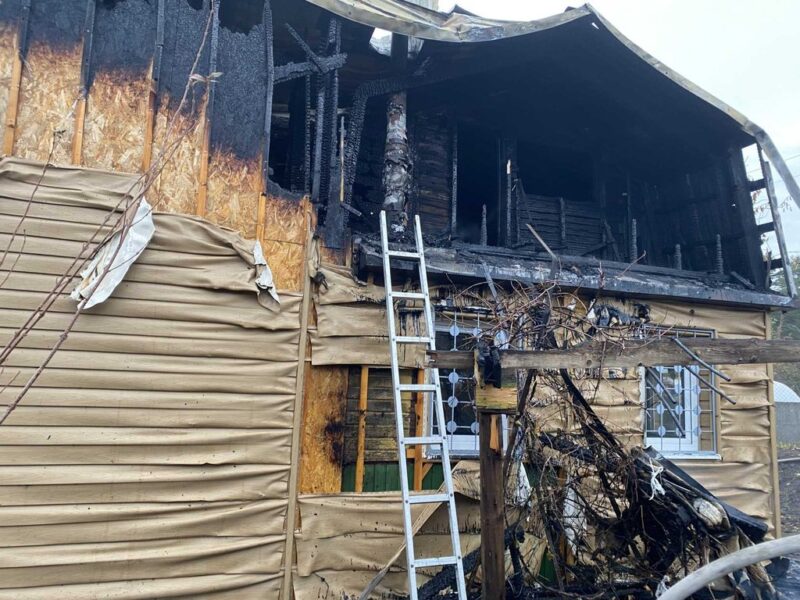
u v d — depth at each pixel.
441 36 4.09
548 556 4.16
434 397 4.07
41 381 3.01
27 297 3.04
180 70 3.51
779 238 5.20
